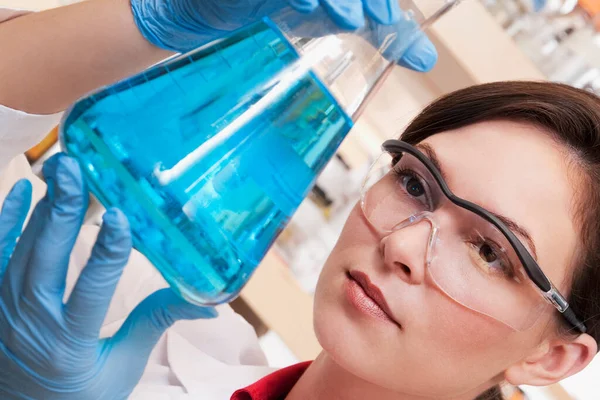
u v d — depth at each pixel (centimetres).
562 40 150
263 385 101
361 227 81
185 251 50
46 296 57
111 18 71
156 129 51
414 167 83
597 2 144
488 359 79
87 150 50
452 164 81
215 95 53
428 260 74
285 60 56
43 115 76
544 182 78
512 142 81
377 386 87
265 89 55
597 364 154
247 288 149
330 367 93
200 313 67
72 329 58
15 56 71
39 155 126
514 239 74
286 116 55
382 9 57
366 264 76
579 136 83
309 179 58
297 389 100
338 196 157
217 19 66
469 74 146
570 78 152
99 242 52
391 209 81
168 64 55
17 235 61
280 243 157
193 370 113
